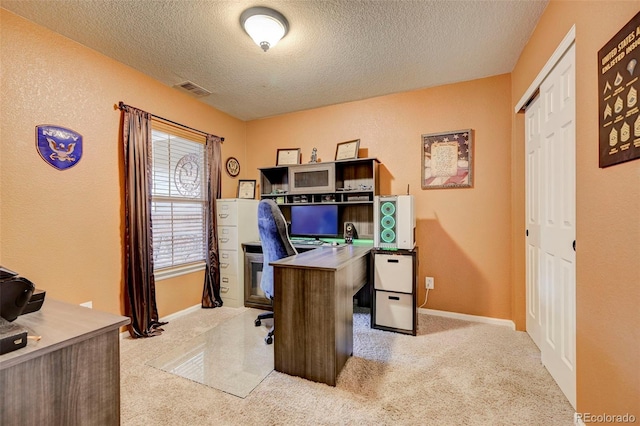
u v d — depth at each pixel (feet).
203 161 11.39
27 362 2.72
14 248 6.34
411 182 10.43
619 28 3.68
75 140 7.36
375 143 10.99
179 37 7.23
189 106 10.71
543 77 6.45
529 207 8.02
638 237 3.39
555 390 5.74
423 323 9.30
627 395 3.60
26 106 6.50
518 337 8.19
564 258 5.61
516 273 8.70
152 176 9.39
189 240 10.77
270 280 7.79
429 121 10.16
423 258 10.21
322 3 6.06
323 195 11.42
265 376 6.29
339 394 5.65
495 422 4.89
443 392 5.70
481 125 9.45
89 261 7.66
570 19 5.10
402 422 4.89
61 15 6.35
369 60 8.34
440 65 8.63
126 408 5.25
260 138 13.26
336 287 6.01
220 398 5.54
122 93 8.46
